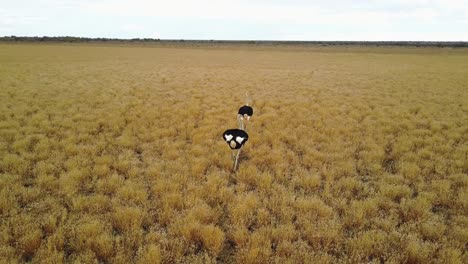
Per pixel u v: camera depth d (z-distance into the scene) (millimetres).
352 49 90812
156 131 11320
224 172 8109
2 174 7562
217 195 6883
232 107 15438
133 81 24188
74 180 7316
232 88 21531
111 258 4848
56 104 15227
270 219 6055
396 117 13828
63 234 5398
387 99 17984
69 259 4840
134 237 5254
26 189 6828
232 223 6016
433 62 45312
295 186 7672
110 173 7984
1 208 6070
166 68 34062
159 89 20531
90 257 4789
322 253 5043
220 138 11016
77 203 6254
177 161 8680
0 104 14523
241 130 8266
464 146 10000
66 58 44469
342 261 5000
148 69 32781
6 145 9492
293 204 6602
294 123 12805
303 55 61906
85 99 16656
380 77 28312
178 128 11961
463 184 7609
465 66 38656
